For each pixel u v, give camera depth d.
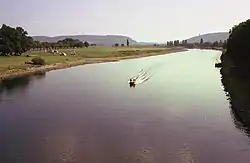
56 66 107.50
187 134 31.30
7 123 36.28
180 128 33.41
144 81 72.81
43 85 66.69
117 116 39.03
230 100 47.78
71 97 52.38
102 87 63.38
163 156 25.66
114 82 71.19
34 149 27.55
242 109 38.78
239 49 68.44
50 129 33.69
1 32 121.06
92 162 24.58
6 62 98.94
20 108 44.22
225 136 30.53
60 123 36.09
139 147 27.73
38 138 30.64
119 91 58.16
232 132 31.75
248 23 68.38
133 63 130.75
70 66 114.06
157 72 93.38
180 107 43.59
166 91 57.44
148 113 40.34
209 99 49.03
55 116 39.47
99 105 45.69
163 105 45.06
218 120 36.38
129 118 37.97
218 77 78.12
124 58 160.25
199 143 28.64
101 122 36.28
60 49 194.38
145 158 25.27
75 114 40.34
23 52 136.25
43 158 25.45
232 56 77.75
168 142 29.03
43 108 44.16
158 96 52.38
